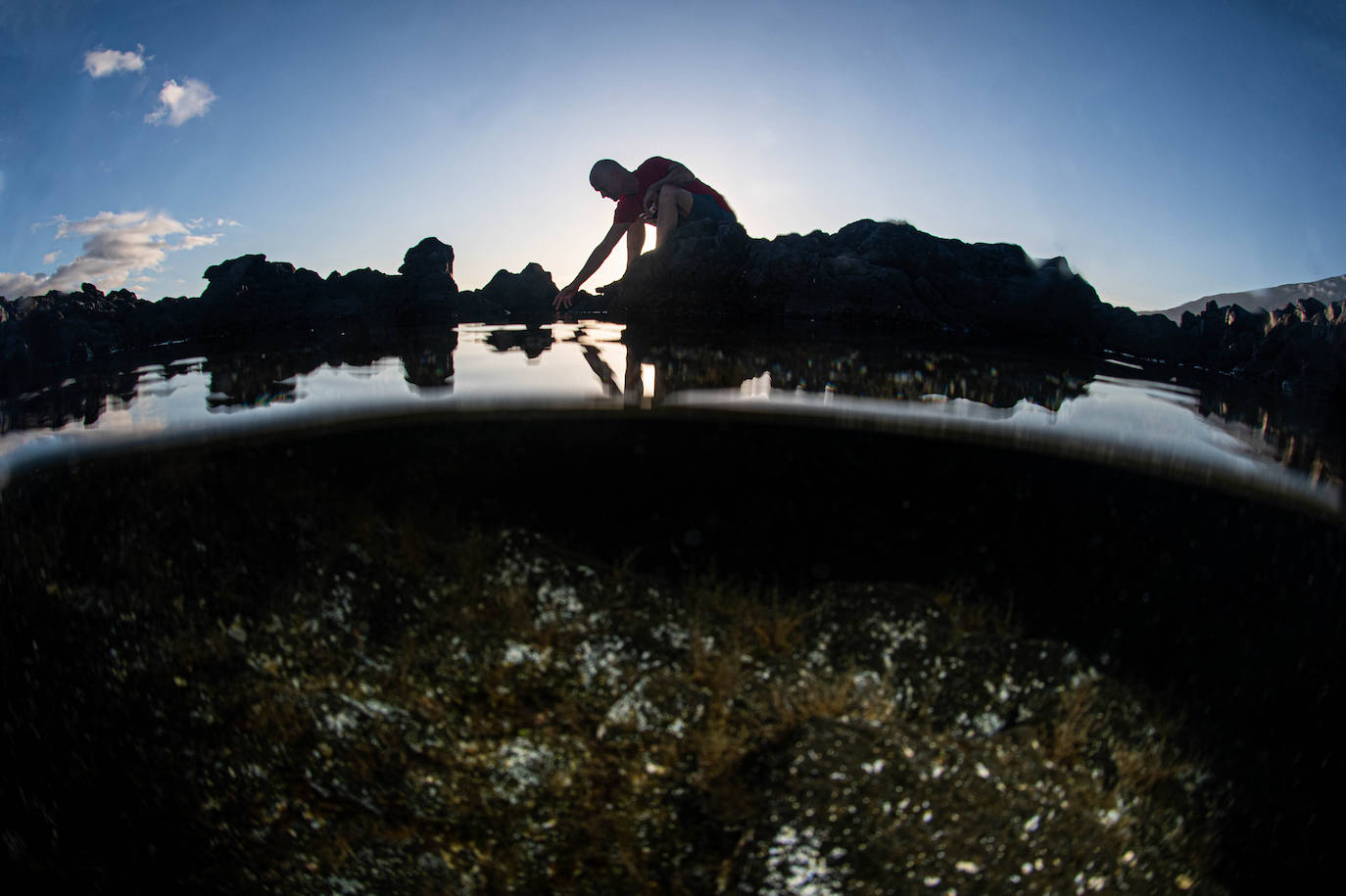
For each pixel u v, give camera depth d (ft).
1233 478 5.07
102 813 4.32
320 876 4.10
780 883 3.82
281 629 5.08
